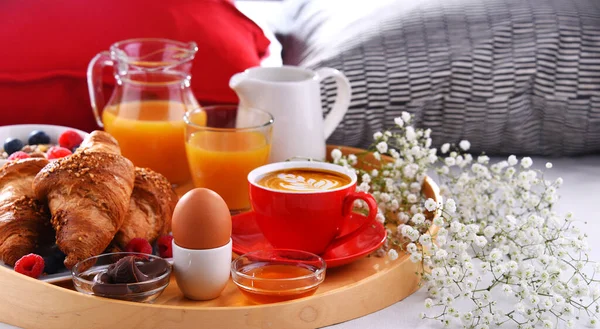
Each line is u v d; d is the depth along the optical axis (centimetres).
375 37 150
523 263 114
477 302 110
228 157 128
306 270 112
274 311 108
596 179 145
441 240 113
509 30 150
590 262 122
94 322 107
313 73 137
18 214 115
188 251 109
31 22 149
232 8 161
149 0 154
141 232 118
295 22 181
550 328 108
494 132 150
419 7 154
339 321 111
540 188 142
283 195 115
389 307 114
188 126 130
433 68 149
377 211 117
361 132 150
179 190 138
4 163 124
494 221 125
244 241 120
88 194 114
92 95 141
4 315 110
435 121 151
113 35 150
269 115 131
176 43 141
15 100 147
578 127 150
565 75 149
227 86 150
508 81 149
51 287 108
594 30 150
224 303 111
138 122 135
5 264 115
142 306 106
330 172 120
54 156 129
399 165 129
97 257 112
